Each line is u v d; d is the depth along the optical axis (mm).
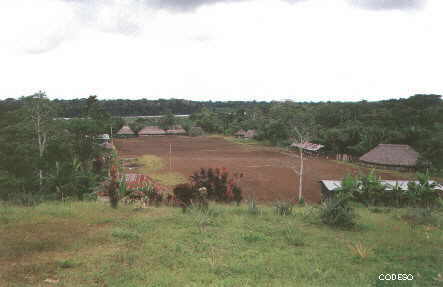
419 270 8328
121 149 76625
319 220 13547
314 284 7273
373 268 8422
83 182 22125
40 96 27562
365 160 51375
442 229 13000
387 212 17703
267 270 8047
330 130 64812
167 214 13672
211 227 11852
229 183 19562
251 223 12789
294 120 45812
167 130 121875
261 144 88562
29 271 7312
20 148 25938
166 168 49469
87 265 7797
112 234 10266
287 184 38094
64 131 30906
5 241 9211
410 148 48656
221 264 8273
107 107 188000
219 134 123750
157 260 8375
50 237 9750
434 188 22531
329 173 45500
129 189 17750
